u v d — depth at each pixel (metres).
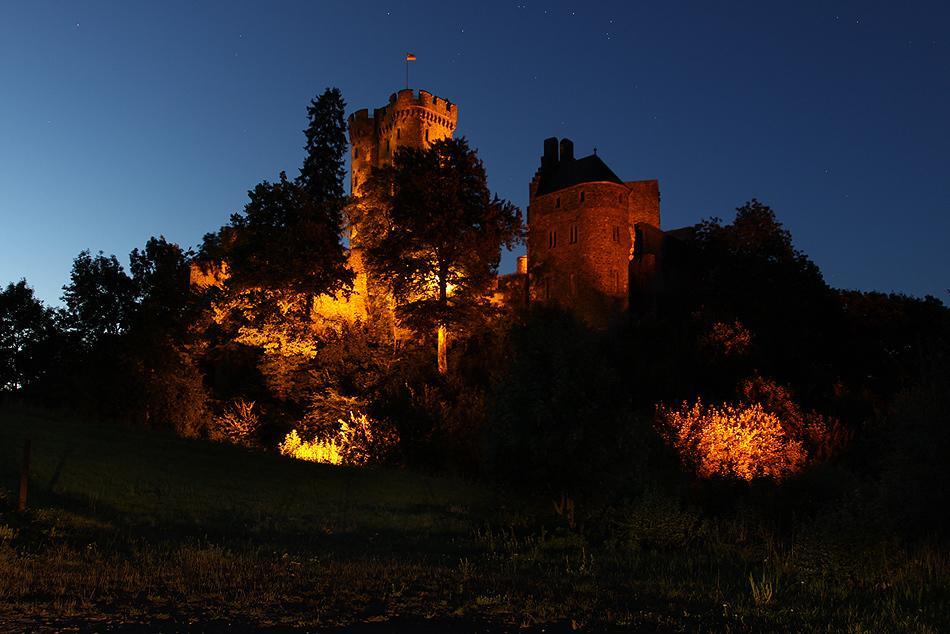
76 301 49.09
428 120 104.81
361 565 14.98
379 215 63.78
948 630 11.01
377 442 37.84
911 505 17.28
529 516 23.02
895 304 69.94
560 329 23.58
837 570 14.44
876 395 56.28
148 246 50.62
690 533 19.41
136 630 9.88
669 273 77.44
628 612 11.46
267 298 58.19
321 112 71.38
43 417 34.84
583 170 78.88
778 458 37.19
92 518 17.86
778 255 72.25
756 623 11.05
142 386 47.78
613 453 22.14
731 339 59.19
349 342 56.97
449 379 48.72
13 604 10.70
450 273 58.03
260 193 60.34
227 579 13.09
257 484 25.62
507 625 10.62
